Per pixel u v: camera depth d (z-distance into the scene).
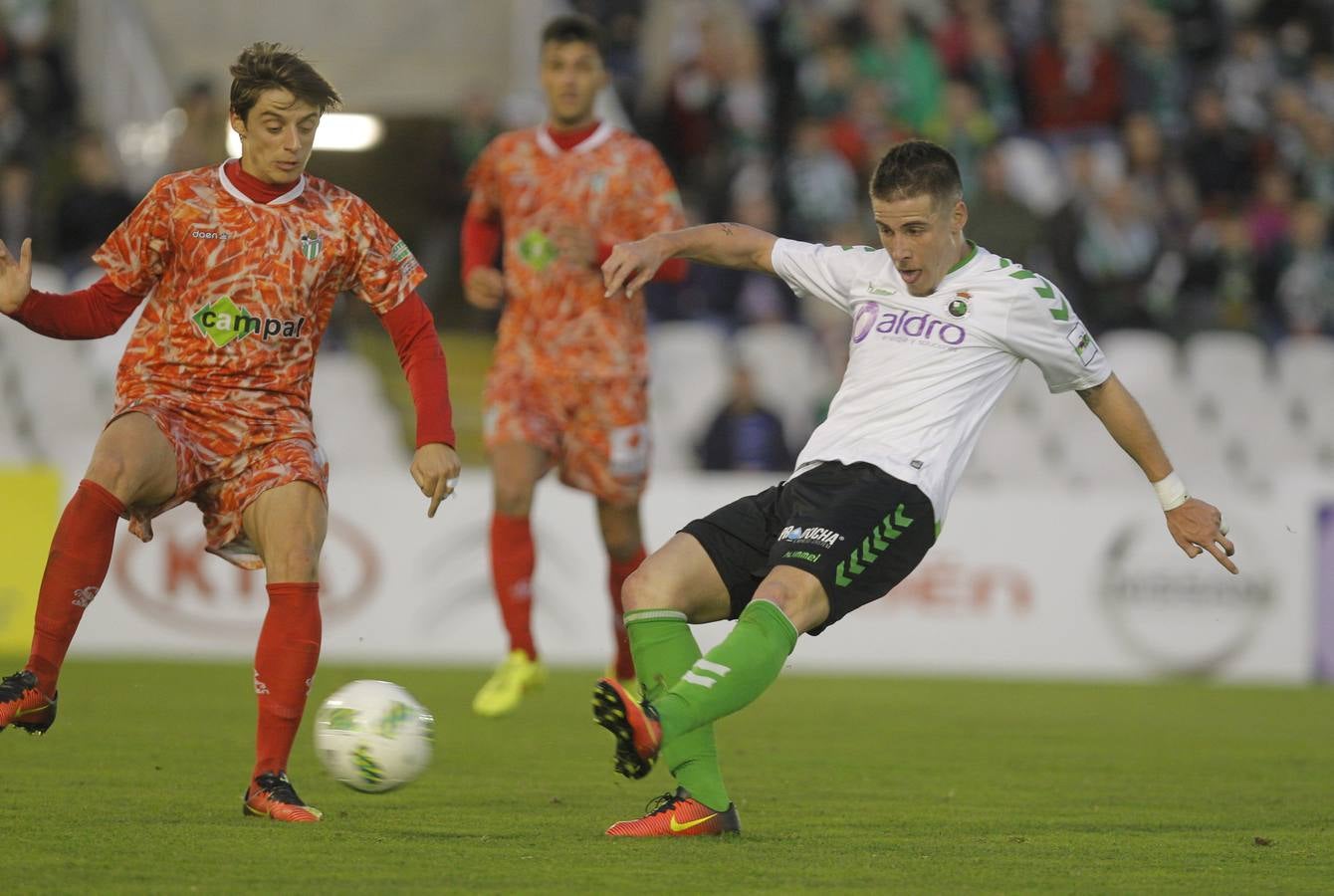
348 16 62.38
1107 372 16.86
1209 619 41.94
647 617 15.67
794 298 53.25
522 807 18.23
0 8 56.44
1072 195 51.09
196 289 16.53
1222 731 29.22
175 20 61.34
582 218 27.66
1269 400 51.09
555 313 27.73
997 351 16.47
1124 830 17.58
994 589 41.88
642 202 27.97
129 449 16.16
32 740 23.45
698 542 16.08
